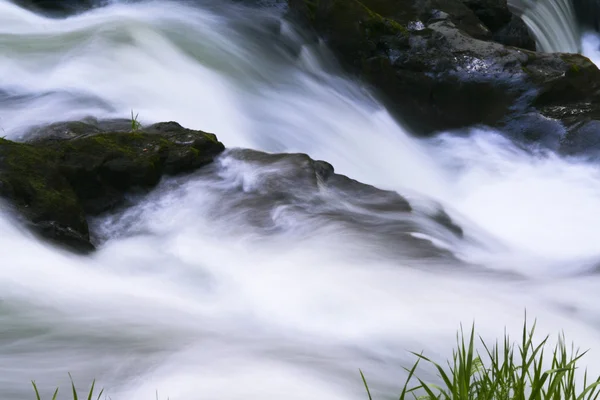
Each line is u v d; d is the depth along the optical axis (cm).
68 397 506
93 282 677
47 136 880
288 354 582
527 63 1316
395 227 823
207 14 1353
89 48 1191
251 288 690
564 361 463
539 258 873
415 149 1280
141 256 748
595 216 1090
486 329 638
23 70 1124
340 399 525
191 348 580
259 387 530
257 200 827
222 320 637
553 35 1844
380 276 712
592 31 1994
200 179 862
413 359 589
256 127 1162
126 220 807
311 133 1195
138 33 1238
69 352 562
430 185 1211
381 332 625
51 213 730
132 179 830
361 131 1253
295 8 1380
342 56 1348
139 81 1134
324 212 819
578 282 770
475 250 846
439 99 1314
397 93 1328
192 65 1210
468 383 435
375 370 568
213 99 1155
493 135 1276
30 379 524
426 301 677
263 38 1320
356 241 770
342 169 1166
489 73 1301
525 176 1197
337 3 1353
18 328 587
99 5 1395
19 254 675
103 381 529
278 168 873
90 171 804
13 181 727
